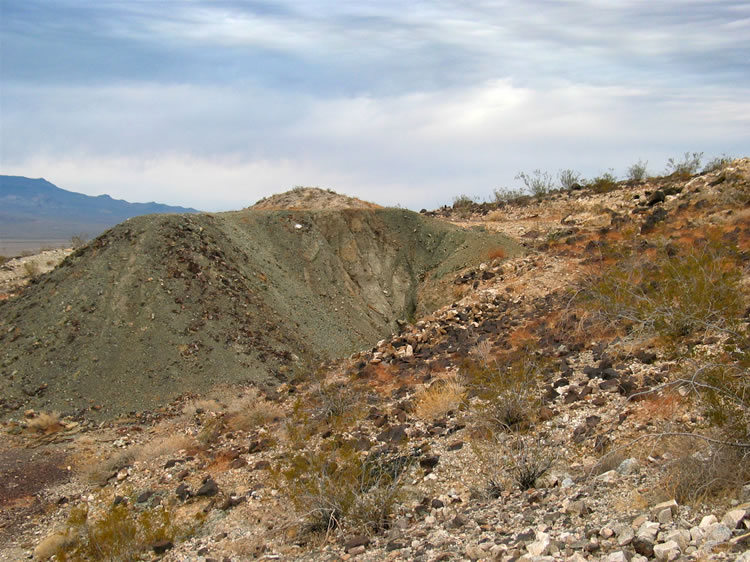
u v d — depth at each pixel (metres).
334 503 6.69
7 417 13.64
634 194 28.78
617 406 7.96
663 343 9.44
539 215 30.91
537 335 13.17
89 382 14.69
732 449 5.23
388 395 11.85
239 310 18.31
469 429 8.70
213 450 10.86
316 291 23.19
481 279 21.42
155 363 15.47
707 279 8.83
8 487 10.26
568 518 5.19
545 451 7.21
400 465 7.95
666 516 4.60
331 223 26.30
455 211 37.59
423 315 22.92
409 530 6.09
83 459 11.35
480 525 5.61
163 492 9.18
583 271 17.06
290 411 12.26
